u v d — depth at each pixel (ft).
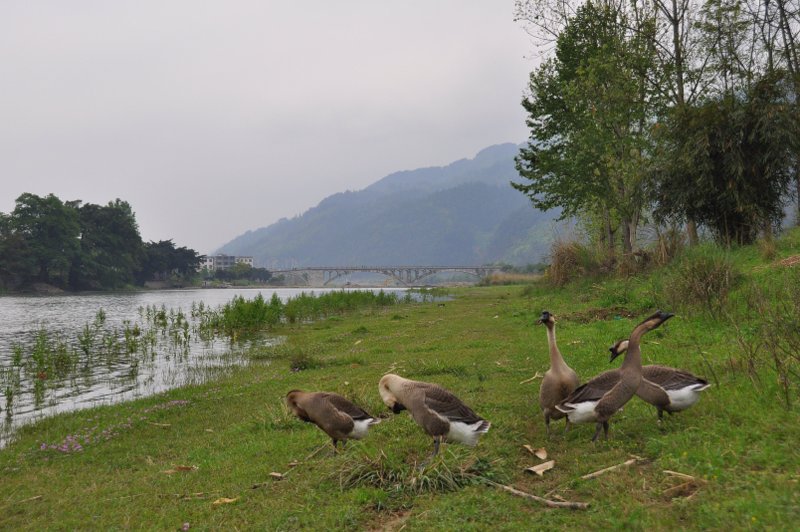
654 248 79.92
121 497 22.03
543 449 21.84
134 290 474.08
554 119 110.42
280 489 20.95
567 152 102.22
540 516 16.43
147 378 51.52
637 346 21.53
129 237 480.64
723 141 69.21
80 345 78.23
